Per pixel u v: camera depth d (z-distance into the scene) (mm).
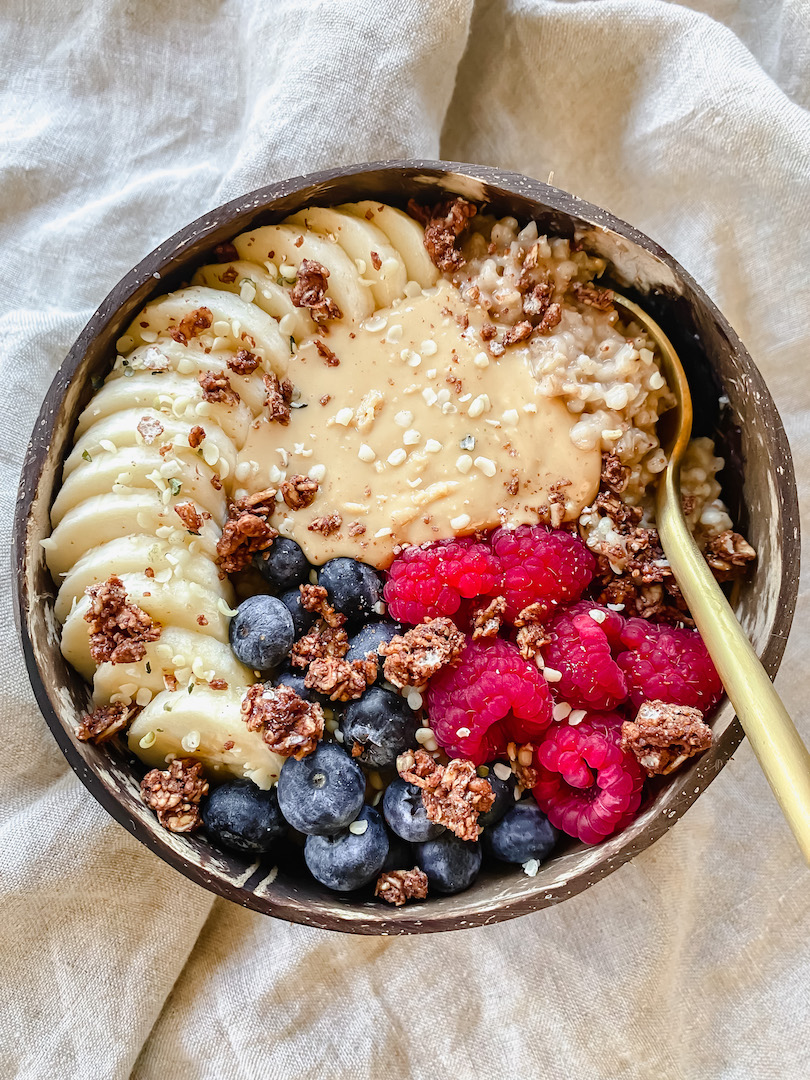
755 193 219
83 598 175
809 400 230
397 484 184
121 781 171
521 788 182
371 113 212
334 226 186
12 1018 203
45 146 233
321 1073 211
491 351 186
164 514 176
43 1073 200
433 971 218
